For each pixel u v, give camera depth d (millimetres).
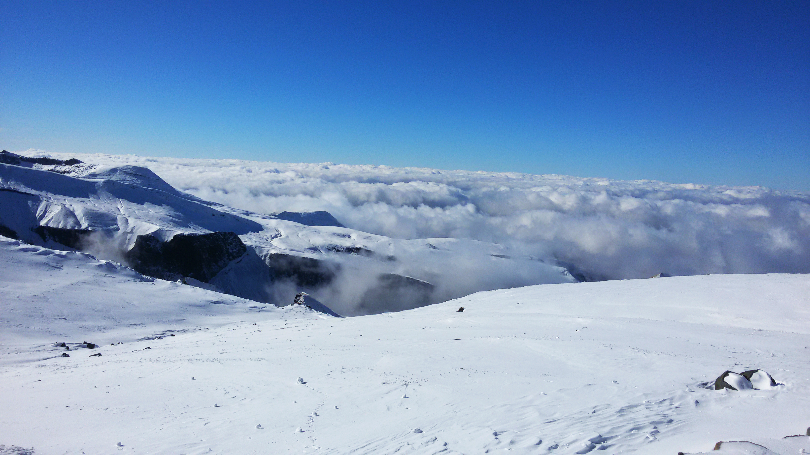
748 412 9578
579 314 29281
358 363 18094
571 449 7820
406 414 11383
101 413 13328
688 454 6777
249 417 12227
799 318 23047
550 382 13414
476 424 9859
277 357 20422
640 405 10438
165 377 17875
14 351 28391
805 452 6496
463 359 17609
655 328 22125
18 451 10000
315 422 11375
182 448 10000
